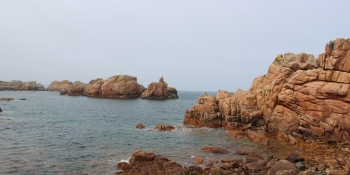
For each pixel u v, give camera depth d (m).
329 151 27.11
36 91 199.12
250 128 40.06
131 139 34.81
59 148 28.44
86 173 20.67
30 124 44.31
